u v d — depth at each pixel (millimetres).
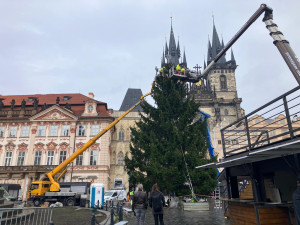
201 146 24359
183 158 23125
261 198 7832
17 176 41625
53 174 27844
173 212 17469
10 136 45875
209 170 23453
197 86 87750
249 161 7660
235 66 94125
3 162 44406
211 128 79188
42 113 46156
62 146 44406
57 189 27406
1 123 46594
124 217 15539
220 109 84250
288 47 10836
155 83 29781
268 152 6008
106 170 43125
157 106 28281
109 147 46188
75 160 43625
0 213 6988
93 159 43844
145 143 26344
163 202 8797
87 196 28781
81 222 12719
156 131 27984
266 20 12234
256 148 7707
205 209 18891
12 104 48438
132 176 26094
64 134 45344
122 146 49938
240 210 8547
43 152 44281
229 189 10125
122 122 51812
